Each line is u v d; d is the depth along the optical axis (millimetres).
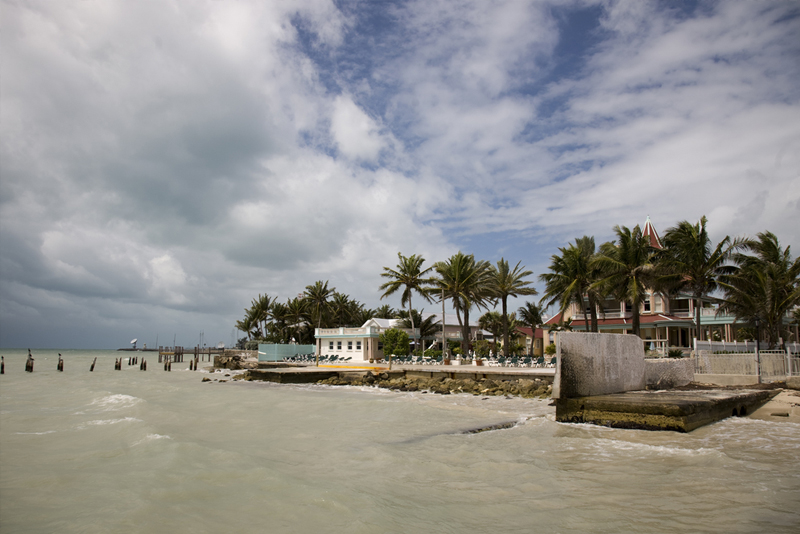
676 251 34750
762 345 35344
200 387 37406
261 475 10711
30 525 8031
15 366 78438
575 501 8867
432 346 57906
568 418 18016
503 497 9234
